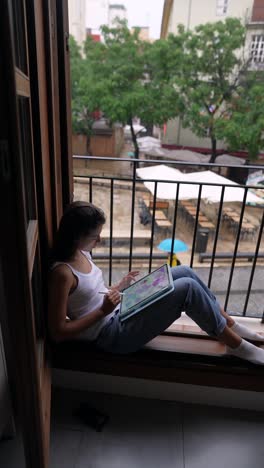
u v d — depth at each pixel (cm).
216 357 142
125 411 145
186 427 139
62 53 127
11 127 66
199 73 1030
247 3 1149
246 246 710
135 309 126
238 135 970
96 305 130
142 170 906
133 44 1022
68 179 147
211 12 1198
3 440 131
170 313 127
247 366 141
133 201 188
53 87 120
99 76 1052
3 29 60
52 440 132
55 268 119
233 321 149
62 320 117
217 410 148
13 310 82
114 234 701
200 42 966
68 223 118
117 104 1016
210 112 1027
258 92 948
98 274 136
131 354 143
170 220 834
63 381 154
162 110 1020
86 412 142
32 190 104
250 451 131
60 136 139
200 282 143
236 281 465
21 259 77
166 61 988
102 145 1477
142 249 657
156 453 129
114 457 127
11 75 63
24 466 121
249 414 147
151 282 137
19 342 86
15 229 74
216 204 921
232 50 977
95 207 123
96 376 151
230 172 1161
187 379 145
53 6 118
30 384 92
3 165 68
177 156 1281
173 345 147
